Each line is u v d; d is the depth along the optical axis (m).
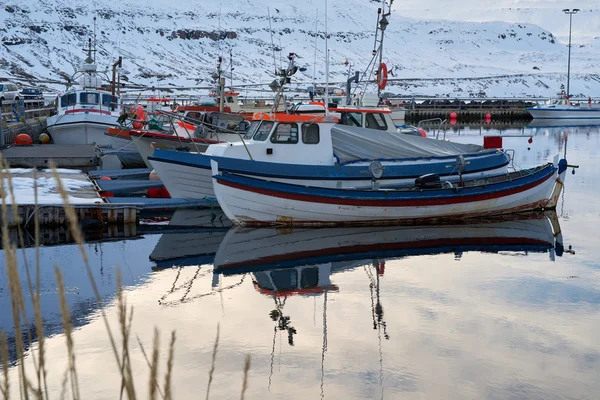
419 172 14.85
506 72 195.88
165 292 9.41
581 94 173.88
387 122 16.67
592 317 8.45
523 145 35.97
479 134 45.94
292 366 6.86
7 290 9.24
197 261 11.15
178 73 137.00
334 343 7.52
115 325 7.96
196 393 6.23
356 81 19.34
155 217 14.83
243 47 168.38
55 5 161.75
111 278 10.05
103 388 6.27
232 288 9.67
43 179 16.67
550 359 7.09
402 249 11.99
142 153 19.81
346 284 9.91
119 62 30.56
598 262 11.20
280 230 13.38
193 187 14.92
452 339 7.67
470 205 14.36
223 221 14.37
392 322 8.24
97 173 19.08
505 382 6.50
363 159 14.55
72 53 138.38
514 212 15.12
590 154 30.41
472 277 10.28
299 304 8.96
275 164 13.95
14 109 29.80
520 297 9.29
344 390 6.30
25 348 7.14
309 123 14.12
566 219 14.86
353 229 13.55
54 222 13.34
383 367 6.86
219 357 7.10
